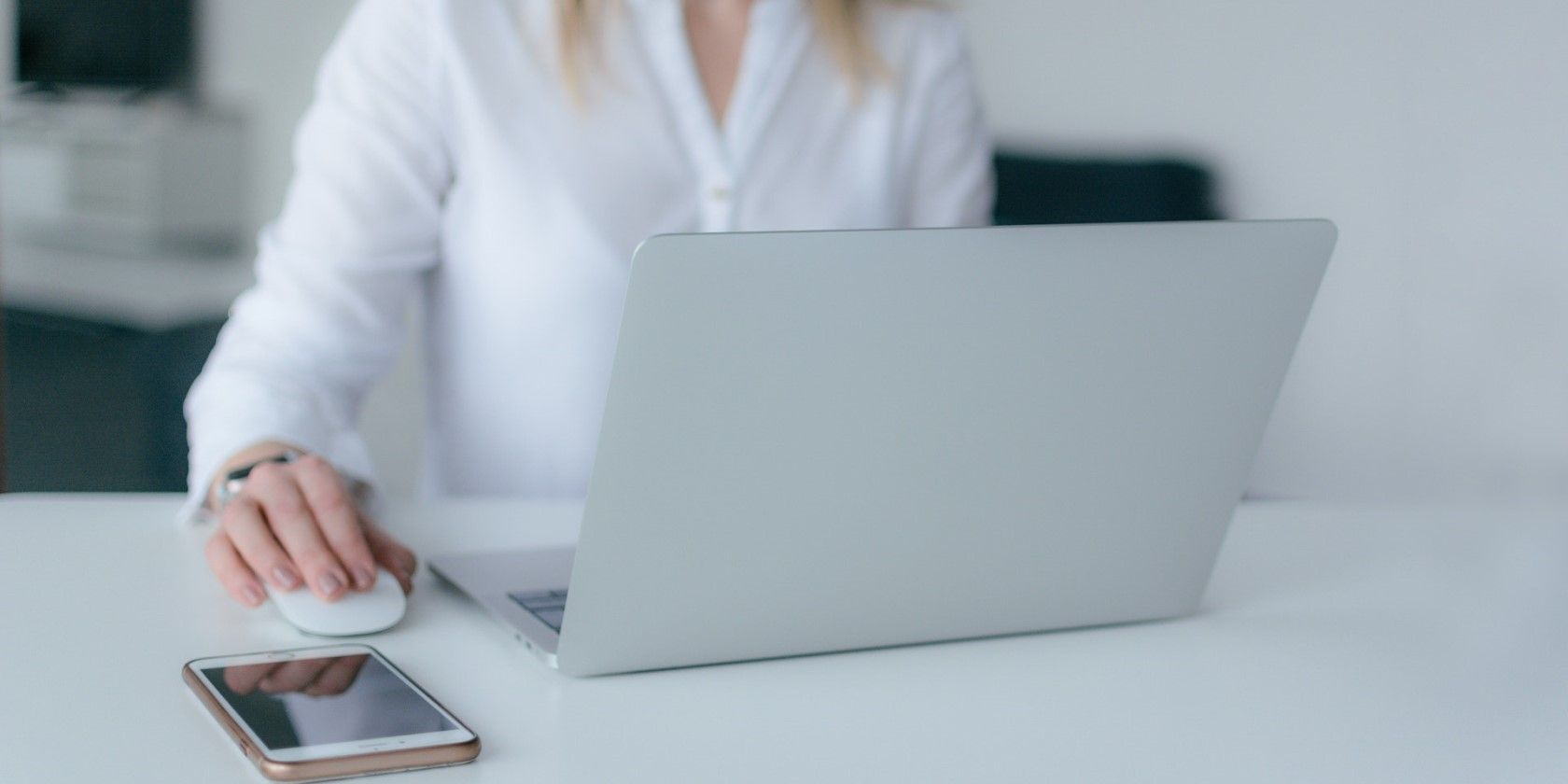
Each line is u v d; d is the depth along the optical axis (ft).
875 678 2.18
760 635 2.18
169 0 11.68
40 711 1.93
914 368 2.05
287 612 2.32
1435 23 9.33
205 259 12.01
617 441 1.93
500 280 4.42
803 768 1.83
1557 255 9.52
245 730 1.80
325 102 4.26
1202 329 2.24
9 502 3.15
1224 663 2.32
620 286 4.43
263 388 3.22
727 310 1.90
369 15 4.31
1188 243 2.18
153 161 11.87
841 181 4.70
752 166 4.57
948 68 5.00
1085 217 8.94
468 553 2.86
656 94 4.44
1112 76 9.20
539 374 4.49
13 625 2.30
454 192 4.40
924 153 4.98
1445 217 9.63
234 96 11.84
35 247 12.07
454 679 2.12
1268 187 9.35
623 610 2.07
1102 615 2.46
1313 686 2.23
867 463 2.09
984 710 2.06
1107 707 2.10
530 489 4.61
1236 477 2.42
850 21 4.73
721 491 2.02
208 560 2.50
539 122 4.35
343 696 1.95
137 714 1.94
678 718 1.99
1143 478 2.33
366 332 4.05
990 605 2.33
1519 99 9.43
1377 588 2.82
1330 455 9.98
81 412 10.80
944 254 2.00
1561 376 9.66
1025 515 2.26
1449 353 9.75
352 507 2.56
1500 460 9.72
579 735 1.91
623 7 4.40
